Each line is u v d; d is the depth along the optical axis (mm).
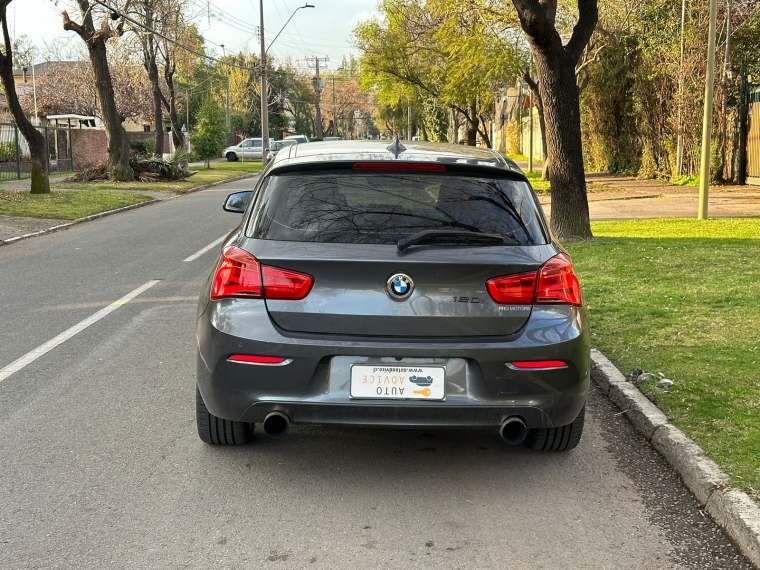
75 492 3855
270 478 4062
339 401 3668
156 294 8797
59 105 62031
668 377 5414
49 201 19984
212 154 44500
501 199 3949
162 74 46281
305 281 3678
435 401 3676
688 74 22547
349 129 141000
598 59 29578
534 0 11648
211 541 3389
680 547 3385
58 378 5719
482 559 3264
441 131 56531
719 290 8094
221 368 3758
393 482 4039
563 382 3773
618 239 12273
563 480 4086
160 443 4508
